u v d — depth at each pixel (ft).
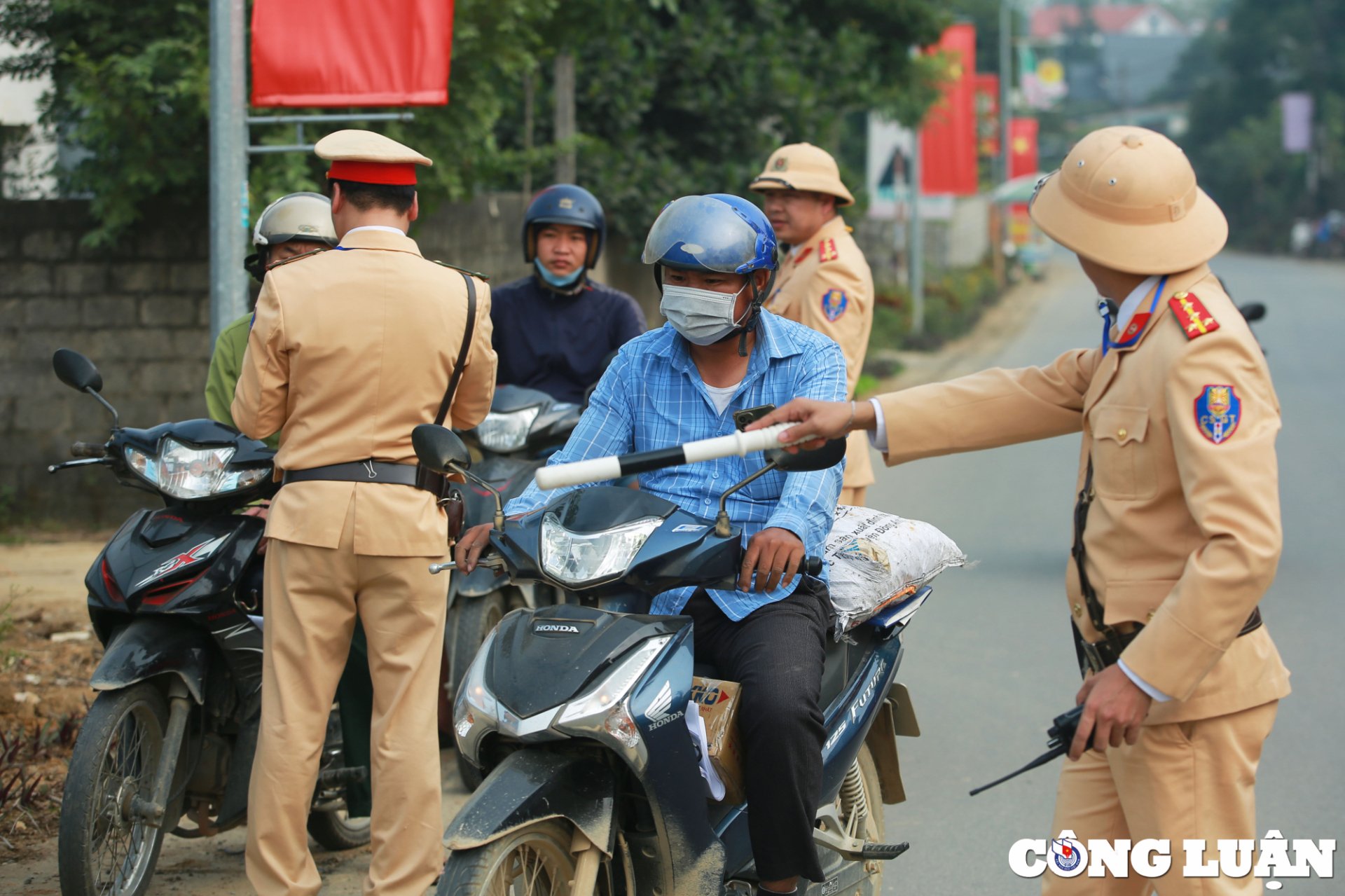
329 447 14.67
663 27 63.93
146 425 38.34
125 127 36.14
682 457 11.64
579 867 11.91
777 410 12.10
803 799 12.72
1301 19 284.00
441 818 14.98
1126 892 12.00
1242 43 293.84
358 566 14.66
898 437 12.23
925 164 107.24
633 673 12.03
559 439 22.72
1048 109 334.03
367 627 14.99
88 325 38.22
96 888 14.85
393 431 14.80
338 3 26.71
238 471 15.83
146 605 15.38
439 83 26.68
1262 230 269.03
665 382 14.23
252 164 35.68
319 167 37.42
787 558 12.62
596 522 12.51
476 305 15.49
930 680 26.13
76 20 37.29
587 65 57.98
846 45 64.44
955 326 107.24
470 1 36.45
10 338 38.32
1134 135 11.33
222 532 15.81
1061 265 215.10
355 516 14.53
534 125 57.36
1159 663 10.44
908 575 15.08
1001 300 146.41
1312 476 48.24
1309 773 21.34
